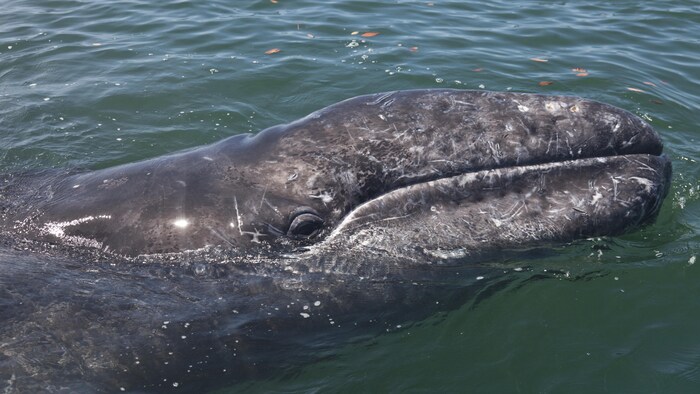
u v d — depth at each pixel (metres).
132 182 6.59
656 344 6.53
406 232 6.38
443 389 6.13
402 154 6.41
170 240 6.26
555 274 6.92
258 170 6.41
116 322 5.86
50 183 7.25
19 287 5.95
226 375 5.99
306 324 6.19
